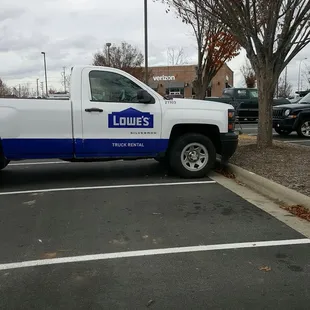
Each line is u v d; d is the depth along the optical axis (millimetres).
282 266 3650
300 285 3293
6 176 7680
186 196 6121
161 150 7125
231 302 3035
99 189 6590
